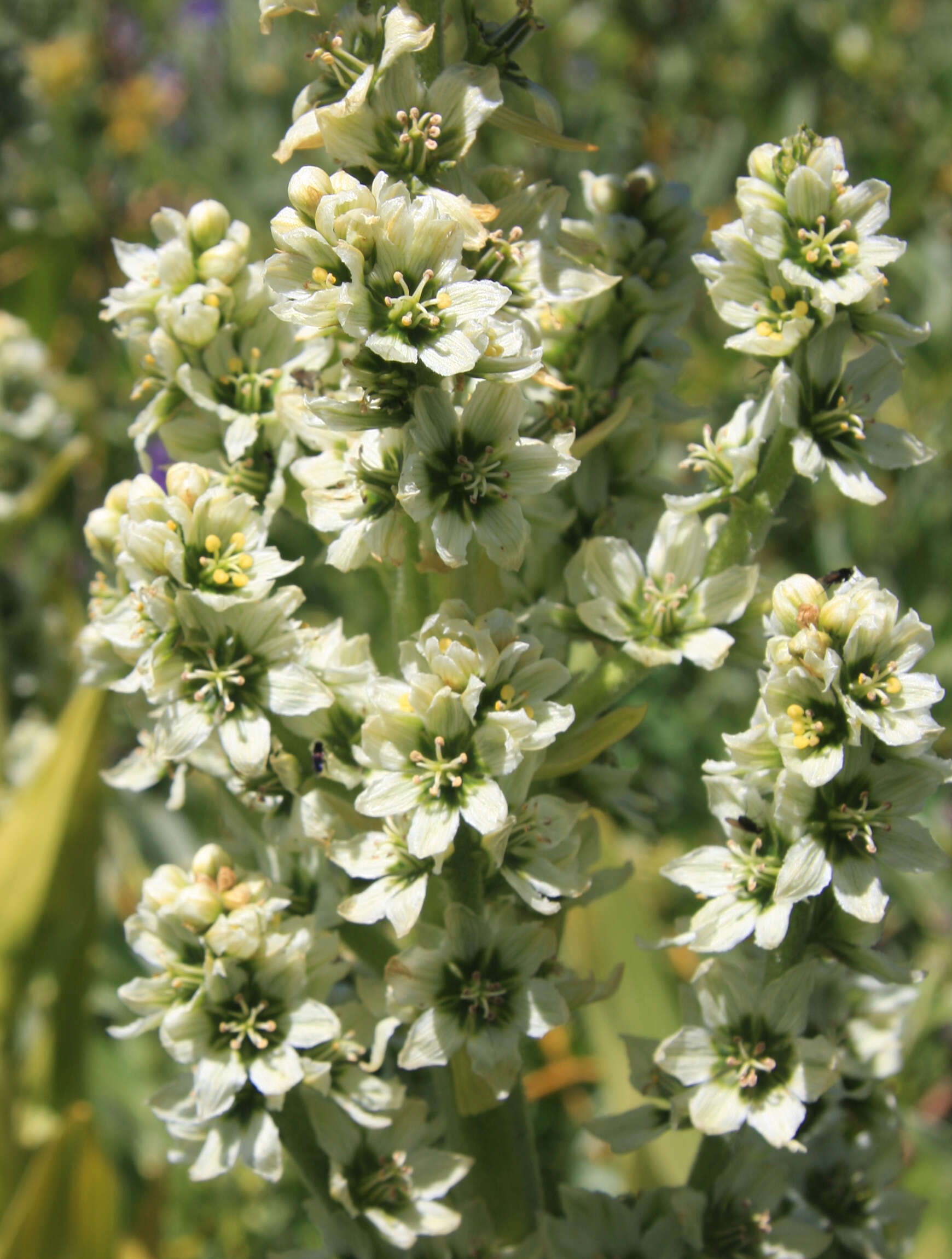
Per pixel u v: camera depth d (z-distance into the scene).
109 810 0.63
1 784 0.54
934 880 0.63
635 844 0.61
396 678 0.30
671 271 0.33
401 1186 0.31
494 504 0.28
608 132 0.93
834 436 0.29
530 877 0.29
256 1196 0.54
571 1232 0.32
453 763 0.28
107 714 0.47
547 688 0.29
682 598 0.30
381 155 0.28
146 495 0.29
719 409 0.70
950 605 0.69
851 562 0.71
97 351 0.82
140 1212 0.46
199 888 0.29
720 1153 0.32
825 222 0.29
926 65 0.95
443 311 0.27
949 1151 0.51
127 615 0.30
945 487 0.73
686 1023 0.31
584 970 0.46
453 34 0.30
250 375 0.31
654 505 0.33
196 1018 0.29
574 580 0.31
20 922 0.47
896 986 0.34
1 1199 0.47
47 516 0.74
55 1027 0.49
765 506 0.30
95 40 0.96
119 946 0.62
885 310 0.30
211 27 1.04
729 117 0.94
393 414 0.27
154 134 0.94
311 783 0.30
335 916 0.31
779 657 0.28
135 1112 0.58
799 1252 0.32
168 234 0.31
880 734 0.27
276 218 0.27
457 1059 0.30
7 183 0.80
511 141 0.77
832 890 0.30
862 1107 0.34
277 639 0.29
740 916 0.29
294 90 0.90
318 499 0.29
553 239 0.30
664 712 0.66
